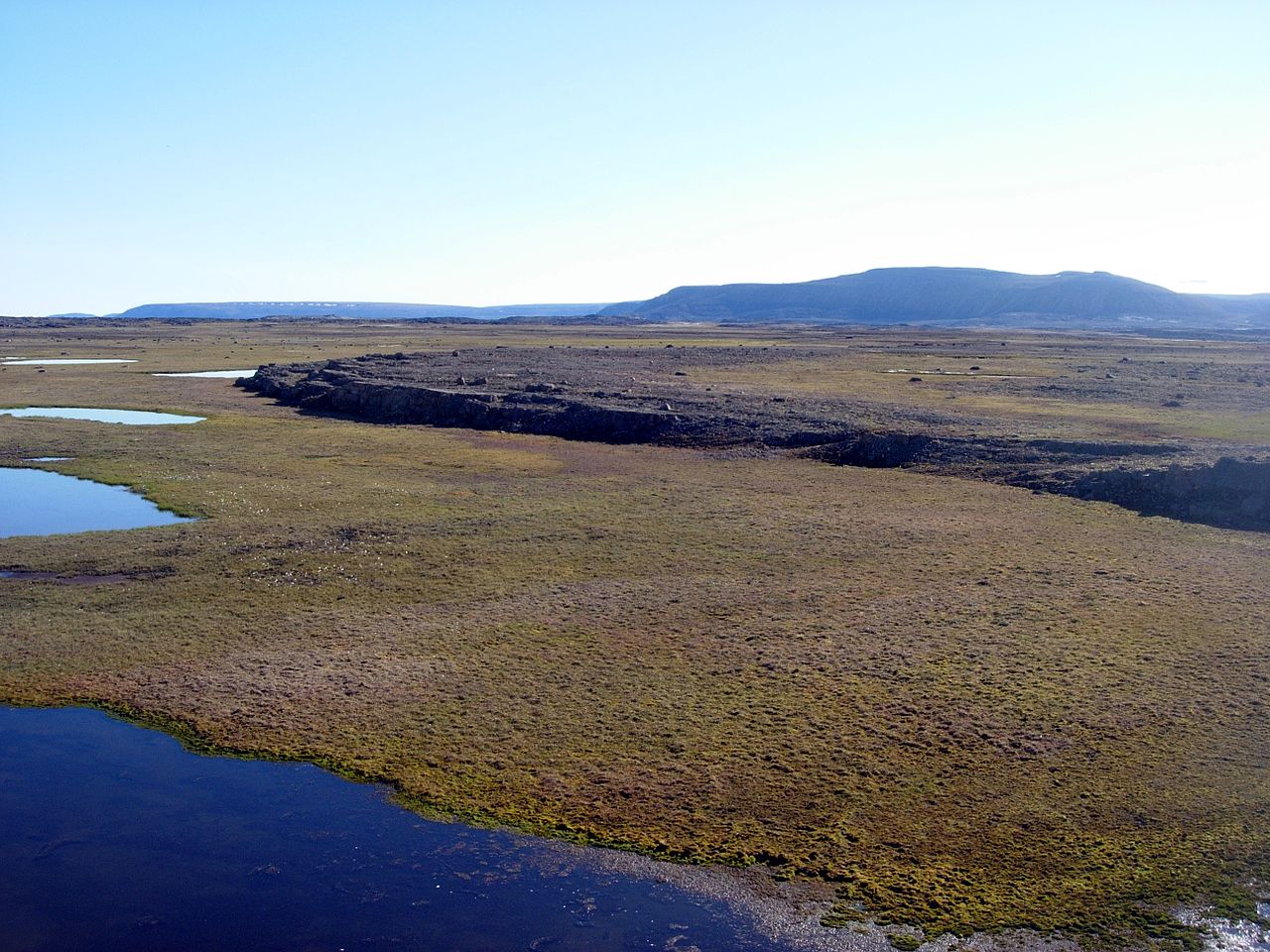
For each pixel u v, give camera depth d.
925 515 40.41
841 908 15.47
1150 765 19.47
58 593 30.25
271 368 91.69
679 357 108.88
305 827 17.67
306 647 25.92
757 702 22.48
